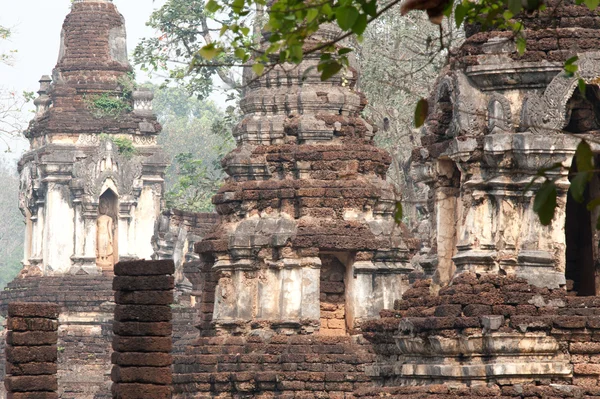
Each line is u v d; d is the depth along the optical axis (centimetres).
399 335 2662
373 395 2628
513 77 2578
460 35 5012
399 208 1617
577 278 2802
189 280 5200
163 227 5556
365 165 3966
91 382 6188
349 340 3809
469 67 2614
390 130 5353
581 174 1341
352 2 1545
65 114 6762
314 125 3953
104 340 6334
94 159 6631
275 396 3744
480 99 2617
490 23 1769
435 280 2719
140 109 6856
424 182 2791
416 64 5262
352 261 3903
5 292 6712
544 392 2478
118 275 2300
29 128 6981
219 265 3944
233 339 3884
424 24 5122
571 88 2545
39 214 6750
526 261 2572
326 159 3931
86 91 6825
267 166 3981
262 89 4100
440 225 2728
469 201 2614
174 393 3888
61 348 6306
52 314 2516
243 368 3806
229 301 3941
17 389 2478
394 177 5456
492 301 2541
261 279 3903
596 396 2477
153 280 2283
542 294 2558
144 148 6844
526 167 2566
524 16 2569
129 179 6712
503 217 2588
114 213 6781
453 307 2548
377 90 5281
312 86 4056
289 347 3794
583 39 2569
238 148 4066
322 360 3753
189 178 7175
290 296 3847
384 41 5309
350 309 3903
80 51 6888
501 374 2486
